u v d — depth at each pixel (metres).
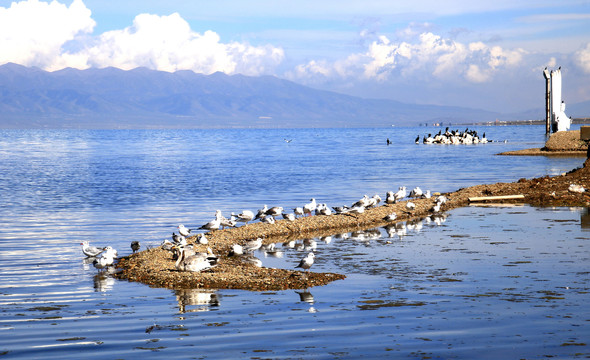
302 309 18.70
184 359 14.60
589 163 58.66
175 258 27.20
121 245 31.80
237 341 15.81
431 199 46.91
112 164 99.31
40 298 20.81
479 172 74.38
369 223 37.94
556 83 147.75
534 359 14.14
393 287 21.20
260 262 26.83
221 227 37.41
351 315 17.91
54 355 15.08
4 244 31.84
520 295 19.69
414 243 30.33
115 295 21.12
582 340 15.33
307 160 104.31
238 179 69.94
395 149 140.75
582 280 21.53
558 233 31.88
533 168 78.00
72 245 31.67
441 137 169.75
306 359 14.45
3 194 56.47
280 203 48.59
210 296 20.70
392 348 15.04
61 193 57.19
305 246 30.52
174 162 103.88
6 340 16.23
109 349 15.41
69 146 185.75
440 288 20.89
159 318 18.09
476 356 14.39
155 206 47.47
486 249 27.98
